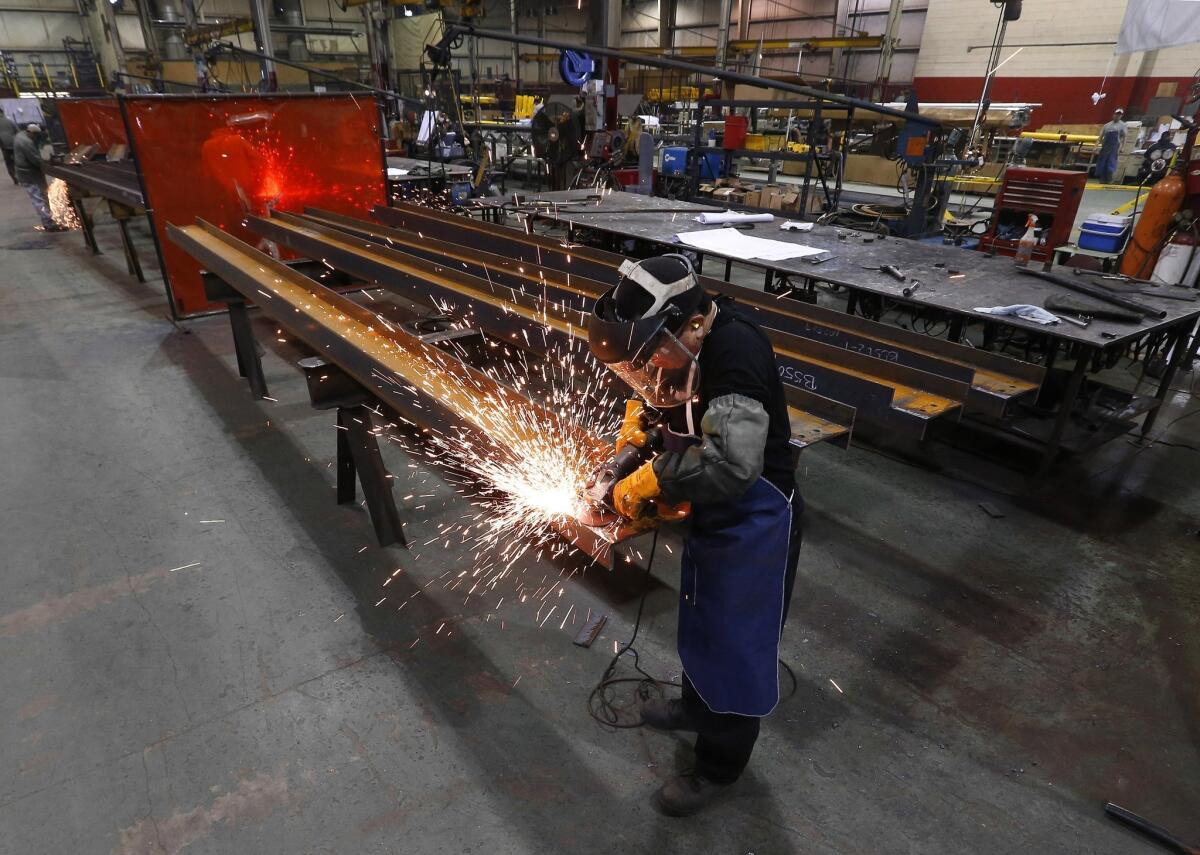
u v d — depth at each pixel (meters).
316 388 2.63
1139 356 5.22
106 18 21.97
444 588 2.68
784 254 4.17
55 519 3.07
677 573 2.81
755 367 1.36
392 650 2.38
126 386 4.45
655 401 1.51
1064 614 2.63
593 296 3.35
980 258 4.27
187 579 2.71
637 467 1.65
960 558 2.95
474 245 4.89
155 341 5.23
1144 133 12.67
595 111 8.97
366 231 4.84
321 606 2.58
